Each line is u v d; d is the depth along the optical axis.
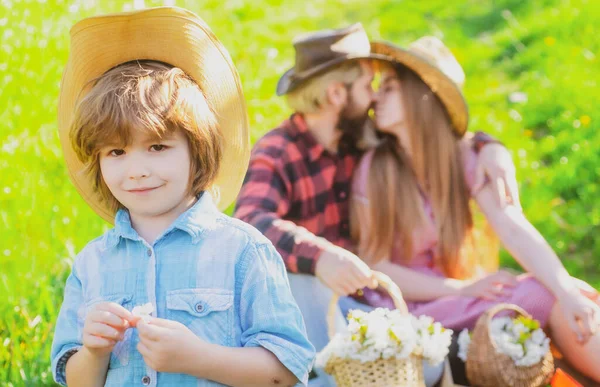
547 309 3.65
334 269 3.41
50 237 4.27
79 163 2.38
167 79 2.16
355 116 3.81
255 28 7.80
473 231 3.90
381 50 3.89
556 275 3.67
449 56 4.00
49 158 4.68
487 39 7.92
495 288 3.70
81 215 4.46
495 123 6.35
